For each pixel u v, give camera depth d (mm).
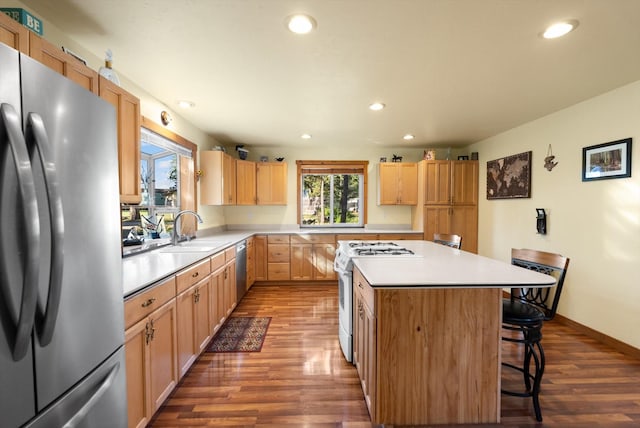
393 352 1599
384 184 4855
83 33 1718
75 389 972
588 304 2814
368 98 2754
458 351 1621
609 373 2180
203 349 2398
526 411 1769
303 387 2018
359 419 1717
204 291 2398
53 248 842
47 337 855
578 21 1590
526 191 3551
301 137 4348
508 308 1809
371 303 1650
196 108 3053
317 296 4086
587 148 2805
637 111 2398
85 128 1023
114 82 1700
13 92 770
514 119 3424
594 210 2762
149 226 2830
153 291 1605
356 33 1717
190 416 1742
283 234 4602
